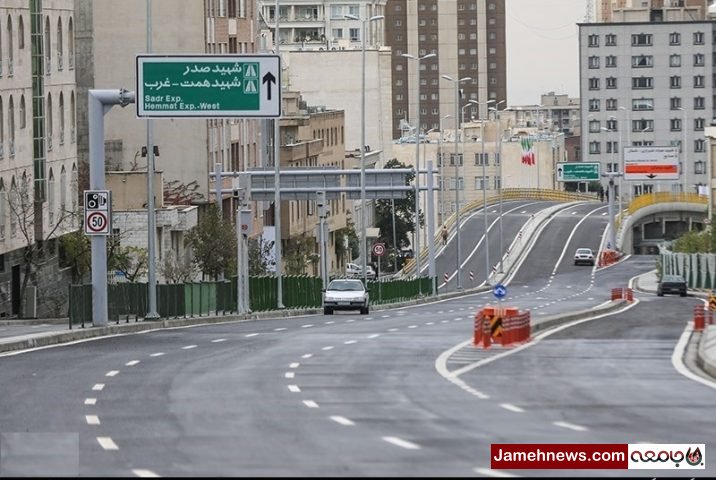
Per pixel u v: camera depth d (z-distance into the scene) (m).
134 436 53.03
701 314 123.06
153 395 67.75
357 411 61.03
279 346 101.94
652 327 127.50
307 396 67.38
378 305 197.75
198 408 62.28
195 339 110.31
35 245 169.88
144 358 89.94
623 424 56.19
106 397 66.81
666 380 76.00
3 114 158.75
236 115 123.31
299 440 51.66
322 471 44.06
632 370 82.38
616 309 172.38
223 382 74.31
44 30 175.50
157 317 134.62
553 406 62.84
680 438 51.66
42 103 173.88
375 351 96.94
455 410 61.31
